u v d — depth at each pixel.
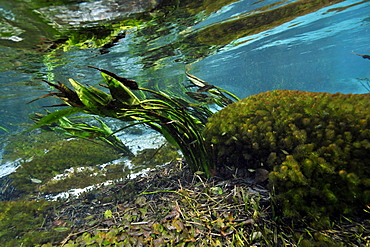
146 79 19.42
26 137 12.05
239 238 2.51
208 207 3.13
